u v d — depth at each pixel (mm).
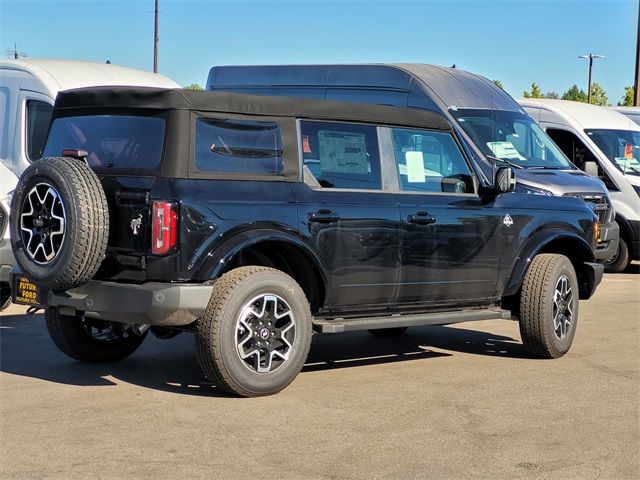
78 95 7238
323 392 7078
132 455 5465
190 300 6395
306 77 14398
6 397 6738
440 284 7941
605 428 6320
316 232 7055
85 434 5852
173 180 6477
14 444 5633
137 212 6520
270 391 6820
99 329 7969
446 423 6328
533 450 5793
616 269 16281
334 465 5391
